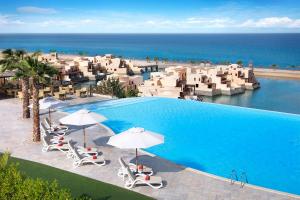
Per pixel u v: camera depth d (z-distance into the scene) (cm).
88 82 9600
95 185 1421
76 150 1697
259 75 10575
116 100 3544
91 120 1828
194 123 2753
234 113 3045
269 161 1966
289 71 10612
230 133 2500
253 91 8300
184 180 1495
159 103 3438
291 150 2150
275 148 2177
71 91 3838
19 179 1039
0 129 2319
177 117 2933
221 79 8188
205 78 7900
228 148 2188
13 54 2270
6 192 998
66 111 3014
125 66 11269
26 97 2605
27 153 1827
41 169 1595
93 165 1659
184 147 2200
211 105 3344
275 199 1305
